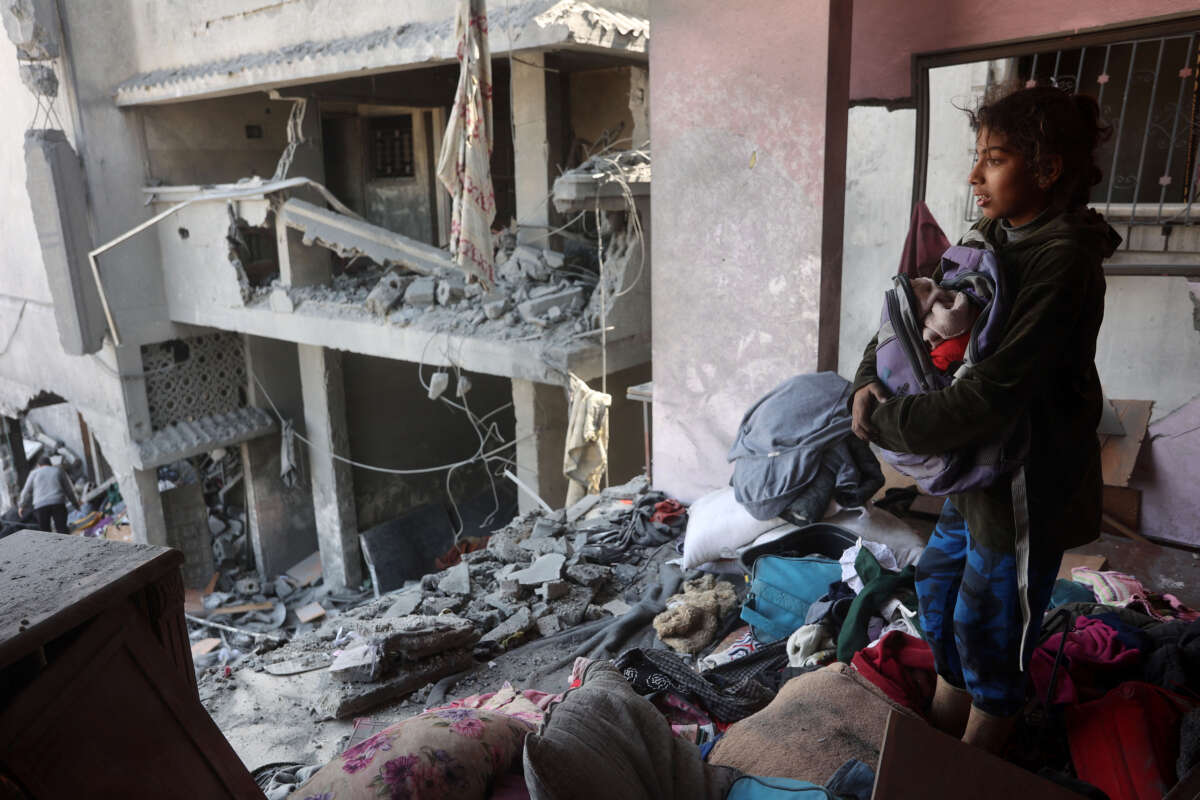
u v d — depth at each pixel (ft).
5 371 49.67
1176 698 7.30
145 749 4.96
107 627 4.89
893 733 5.73
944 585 6.70
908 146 20.56
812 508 12.53
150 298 40.11
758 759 7.45
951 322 5.40
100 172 38.01
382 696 11.46
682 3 14.57
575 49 25.35
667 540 15.43
